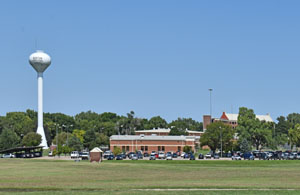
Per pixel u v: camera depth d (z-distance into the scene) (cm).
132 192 4306
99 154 11062
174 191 4384
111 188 4697
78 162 10788
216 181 5672
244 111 19438
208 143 17962
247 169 8356
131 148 19100
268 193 4203
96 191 4428
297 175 6769
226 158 14950
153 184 5122
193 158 13600
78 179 6150
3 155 15500
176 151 18900
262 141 19575
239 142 18888
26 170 8044
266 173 7256
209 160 12550
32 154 15625
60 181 5778
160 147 19112
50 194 4212
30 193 4294
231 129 17988
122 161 11981
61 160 12131
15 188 4775
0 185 5081
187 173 7388
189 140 19600
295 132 19475
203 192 4288
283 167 9088
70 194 4203
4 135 19662
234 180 5856
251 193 4206
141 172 7625
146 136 19375
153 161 11981
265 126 19725
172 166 9256
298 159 13538
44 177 6500
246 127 19150
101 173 7375
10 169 8306
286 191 4362
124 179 6162
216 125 17888
